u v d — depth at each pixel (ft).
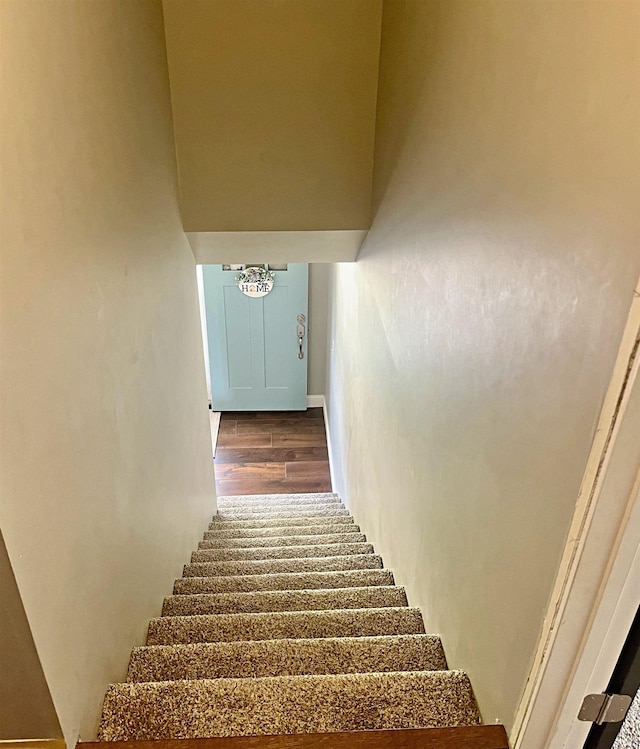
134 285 4.90
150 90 5.65
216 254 8.58
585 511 2.38
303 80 6.84
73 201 3.37
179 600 5.90
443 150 4.24
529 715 3.03
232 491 14.51
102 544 3.90
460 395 4.02
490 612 3.49
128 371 4.66
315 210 7.59
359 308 9.42
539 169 2.63
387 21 6.26
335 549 8.27
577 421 2.38
